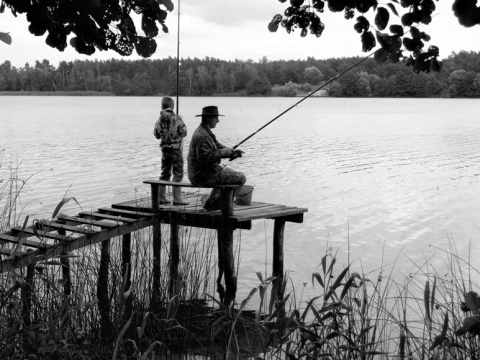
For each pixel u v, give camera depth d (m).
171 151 9.20
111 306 6.04
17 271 6.05
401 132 42.09
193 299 7.07
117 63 181.88
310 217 13.95
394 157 26.53
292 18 3.80
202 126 8.47
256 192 17.45
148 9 3.44
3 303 4.32
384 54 3.61
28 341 4.18
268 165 23.41
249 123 53.06
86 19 3.22
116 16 3.31
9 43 3.09
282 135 39.28
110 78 180.88
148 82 175.25
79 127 45.66
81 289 5.73
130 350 5.48
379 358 5.11
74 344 4.58
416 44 3.56
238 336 6.29
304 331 4.20
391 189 18.03
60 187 17.42
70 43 3.41
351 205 15.51
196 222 8.70
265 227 12.80
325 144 32.62
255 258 10.50
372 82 145.25
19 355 4.18
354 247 11.38
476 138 37.00
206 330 6.24
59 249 6.54
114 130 42.47
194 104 113.88
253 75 165.88
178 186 8.68
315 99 148.50
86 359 4.37
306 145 32.06
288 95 161.88
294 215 9.29
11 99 152.25
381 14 3.50
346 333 4.95
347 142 33.97
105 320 5.77
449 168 22.89
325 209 14.95
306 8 3.77
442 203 15.79
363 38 3.61
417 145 32.16
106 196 16.28
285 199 16.36
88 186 17.80
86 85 183.12
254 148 30.31
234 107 97.94
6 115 65.62
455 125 50.59
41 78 183.12
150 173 20.69
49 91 183.38
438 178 20.31
